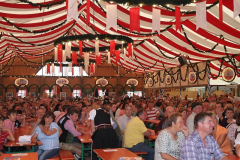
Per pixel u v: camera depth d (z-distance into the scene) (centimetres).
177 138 338
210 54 1146
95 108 649
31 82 2350
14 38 1070
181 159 273
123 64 1917
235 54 1095
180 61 1181
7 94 2259
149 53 1402
